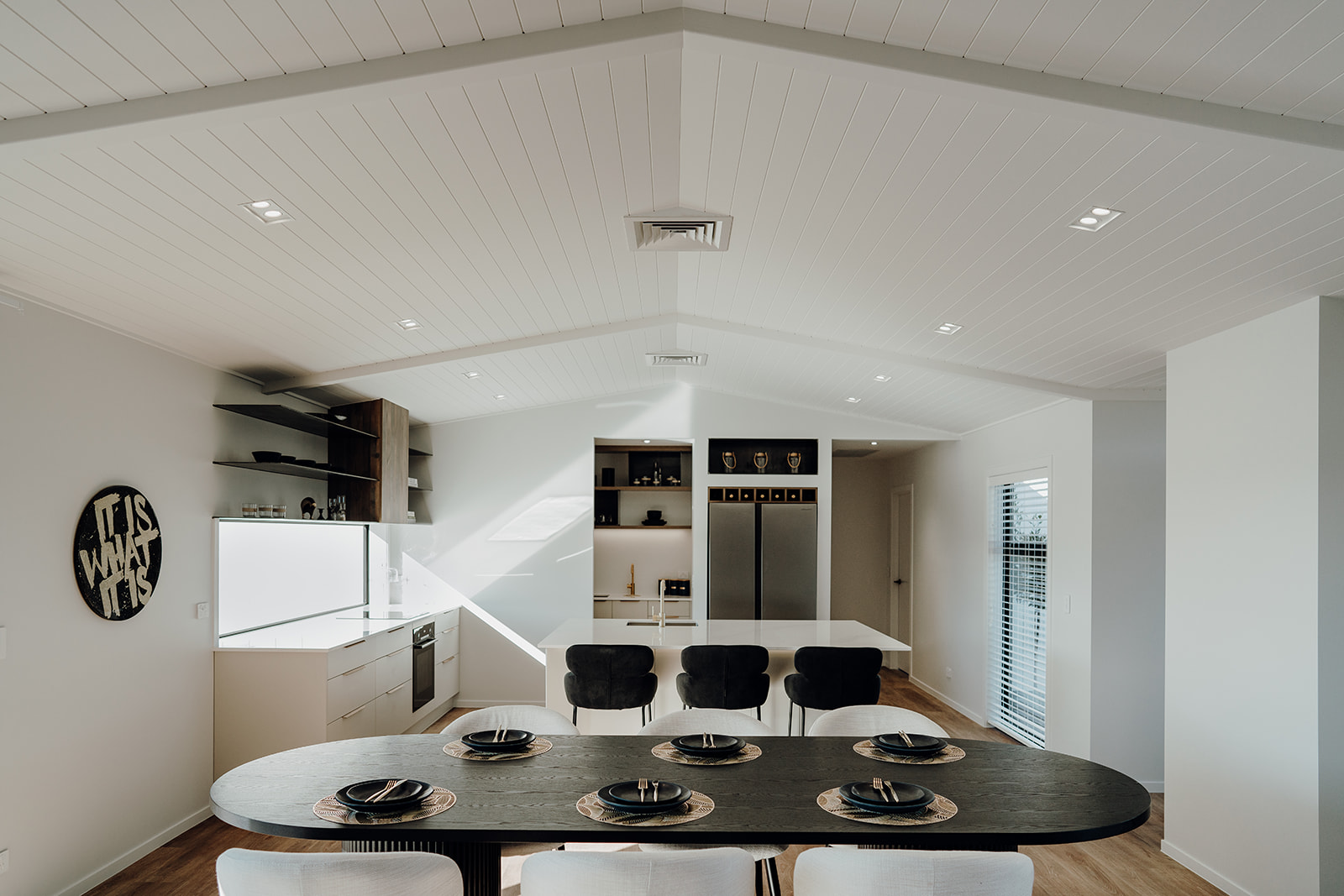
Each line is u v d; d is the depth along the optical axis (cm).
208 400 455
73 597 350
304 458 570
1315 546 322
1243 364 366
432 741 292
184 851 399
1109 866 394
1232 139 218
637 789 232
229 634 485
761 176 293
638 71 226
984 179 267
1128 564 512
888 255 350
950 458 770
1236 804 361
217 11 180
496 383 613
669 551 823
